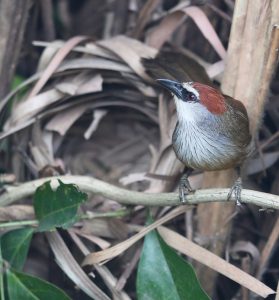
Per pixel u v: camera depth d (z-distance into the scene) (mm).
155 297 7953
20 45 10305
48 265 9945
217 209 9148
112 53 10148
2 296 7555
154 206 8742
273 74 8695
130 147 11102
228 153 8766
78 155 11062
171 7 11617
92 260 8578
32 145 10102
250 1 8609
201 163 8883
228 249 9352
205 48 10719
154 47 10453
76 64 10055
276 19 8469
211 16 10312
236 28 8789
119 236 9148
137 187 10312
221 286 9883
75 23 12430
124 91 10328
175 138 9039
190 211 9320
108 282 8672
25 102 9938
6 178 9320
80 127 11039
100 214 9055
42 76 9922
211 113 8688
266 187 10250
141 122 11117
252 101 8906
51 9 11312
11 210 8961
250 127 8992
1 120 10250
